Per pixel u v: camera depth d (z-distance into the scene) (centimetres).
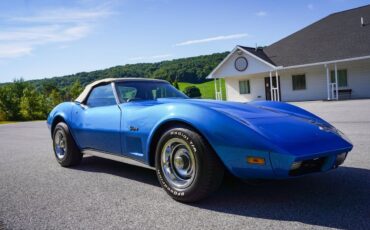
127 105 370
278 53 2395
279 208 275
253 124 274
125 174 419
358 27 2200
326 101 1883
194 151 279
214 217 261
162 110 312
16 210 298
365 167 389
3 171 476
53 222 266
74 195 337
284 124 285
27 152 665
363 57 1841
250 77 2539
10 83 3061
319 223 240
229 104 341
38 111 2781
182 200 296
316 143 267
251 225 242
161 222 256
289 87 2358
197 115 281
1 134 1186
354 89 2098
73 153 466
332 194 302
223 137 265
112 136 372
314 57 2089
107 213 281
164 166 309
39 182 398
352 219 244
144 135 326
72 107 457
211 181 277
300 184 337
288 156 245
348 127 733
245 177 269
